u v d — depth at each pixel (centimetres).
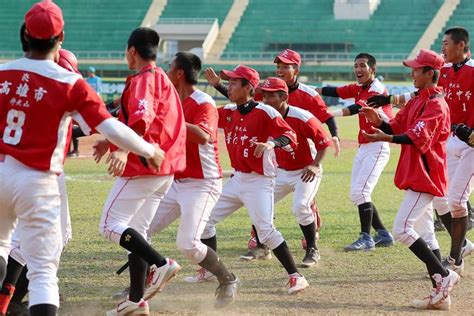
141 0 14162
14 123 1312
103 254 2297
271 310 1731
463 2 13375
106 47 13338
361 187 2445
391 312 1727
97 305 1772
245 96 1878
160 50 13488
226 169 4353
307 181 2067
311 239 2217
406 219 1792
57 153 1336
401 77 11894
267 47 13188
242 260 2270
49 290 1331
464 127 2020
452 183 2098
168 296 1861
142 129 1450
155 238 2561
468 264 2253
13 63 1334
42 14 1310
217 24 13412
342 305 1780
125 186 1569
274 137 1842
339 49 13050
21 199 1312
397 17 13375
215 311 1730
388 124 1866
